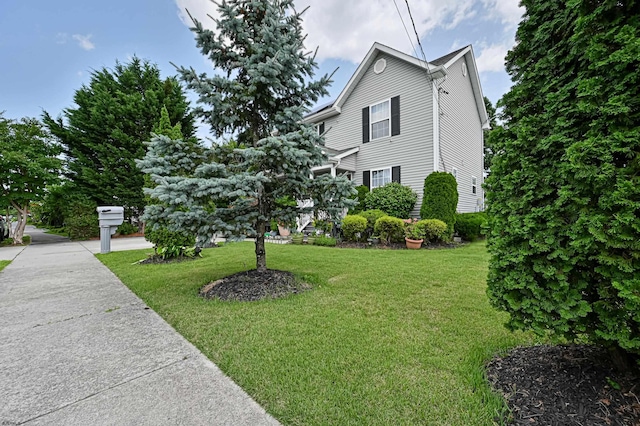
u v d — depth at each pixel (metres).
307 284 4.05
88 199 14.37
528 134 1.74
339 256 6.48
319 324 2.69
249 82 3.98
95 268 5.93
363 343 2.30
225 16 3.71
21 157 10.82
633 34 1.31
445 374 1.86
